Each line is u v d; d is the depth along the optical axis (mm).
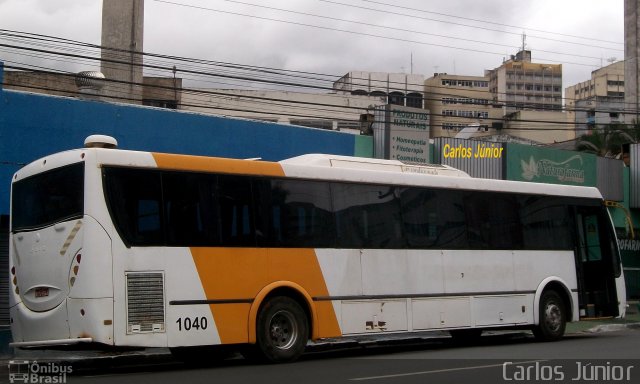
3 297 17141
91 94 21344
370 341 17500
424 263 14727
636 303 27156
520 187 16656
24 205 11969
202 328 11781
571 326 21469
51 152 17891
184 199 11938
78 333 10805
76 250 10984
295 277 12961
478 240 15688
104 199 11117
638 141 43156
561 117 89250
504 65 139625
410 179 14867
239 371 11703
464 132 48031
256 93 53875
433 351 15289
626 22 47344
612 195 30984
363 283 13812
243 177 12672
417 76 90125
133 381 10539
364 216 14062
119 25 28859
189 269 11773
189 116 20188
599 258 17922
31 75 37656
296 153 22391
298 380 10492
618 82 135375
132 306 11125
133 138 19188
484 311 15539
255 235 12617
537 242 16750
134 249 11258
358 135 24328
